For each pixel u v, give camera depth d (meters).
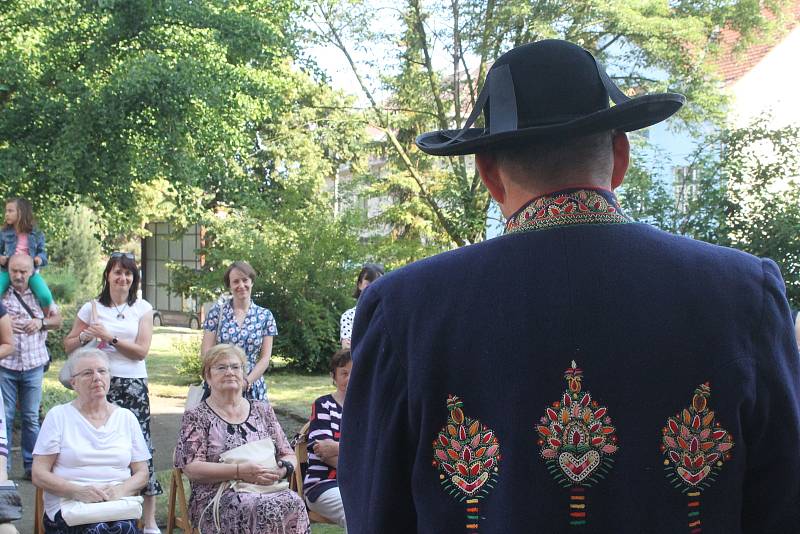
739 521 1.22
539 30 15.34
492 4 16.19
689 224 12.02
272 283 13.95
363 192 19.50
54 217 12.52
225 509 4.41
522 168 1.29
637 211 12.17
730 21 16.55
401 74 17.81
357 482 1.32
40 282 6.57
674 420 1.18
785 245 11.34
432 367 1.25
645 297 1.20
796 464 1.21
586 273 1.21
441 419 1.24
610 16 15.37
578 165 1.27
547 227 1.25
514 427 1.20
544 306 1.21
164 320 29.72
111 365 5.48
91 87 8.52
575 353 1.19
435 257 1.34
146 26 8.90
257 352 6.34
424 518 1.24
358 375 1.34
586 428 1.18
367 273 6.46
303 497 4.75
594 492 1.18
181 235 22.83
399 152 18.20
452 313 1.26
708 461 1.18
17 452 7.46
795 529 1.24
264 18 10.55
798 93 19.23
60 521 4.37
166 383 12.67
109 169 8.85
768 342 1.20
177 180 9.47
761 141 12.09
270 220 14.62
